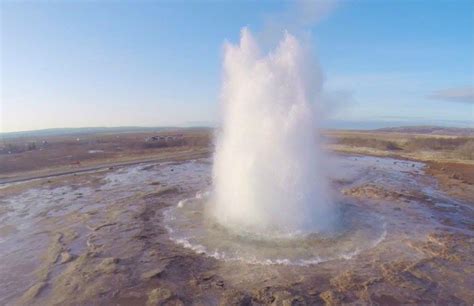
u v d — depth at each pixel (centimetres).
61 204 1594
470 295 750
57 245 1065
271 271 870
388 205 1534
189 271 875
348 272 855
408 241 1080
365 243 1057
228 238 1098
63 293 769
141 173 2500
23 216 1413
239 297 733
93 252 998
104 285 798
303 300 720
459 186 1994
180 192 1817
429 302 721
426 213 1417
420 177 2298
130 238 1115
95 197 1722
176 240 1095
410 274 848
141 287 791
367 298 734
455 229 1212
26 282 835
